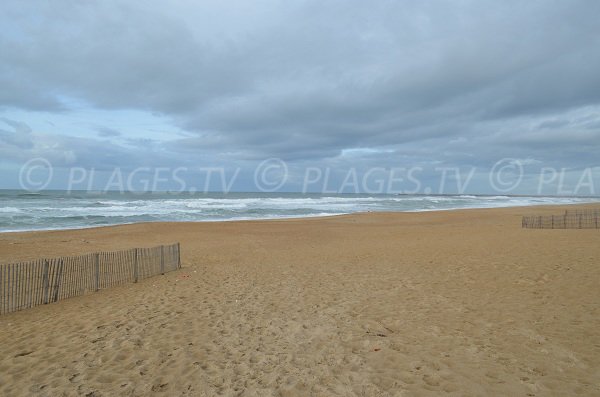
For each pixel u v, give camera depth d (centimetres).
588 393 413
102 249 1775
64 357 555
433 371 482
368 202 6975
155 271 1222
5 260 1429
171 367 517
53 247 1803
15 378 489
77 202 5019
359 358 534
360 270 1209
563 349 531
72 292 955
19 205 4400
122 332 660
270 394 442
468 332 618
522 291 852
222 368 512
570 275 958
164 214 3931
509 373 468
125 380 481
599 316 660
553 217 2517
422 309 759
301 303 837
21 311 809
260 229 2739
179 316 752
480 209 4991
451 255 1380
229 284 1053
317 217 3856
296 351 566
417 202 7238
